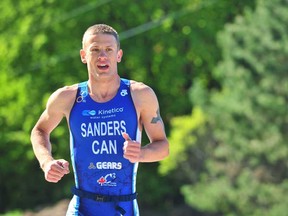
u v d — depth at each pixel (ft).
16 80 205.05
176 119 171.12
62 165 47.39
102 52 48.57
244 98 157.48
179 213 179.42
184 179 178.19
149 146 49.67
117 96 49.42
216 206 158.40
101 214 49.70
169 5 199.21
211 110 162.50
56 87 203.31
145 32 198.39
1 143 206.18
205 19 198.80
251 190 153.48
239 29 159.22
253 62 155.94
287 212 150.30
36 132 50.83
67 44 201.26
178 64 198.80
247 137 157.69
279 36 155.63
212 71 198.70
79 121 49.52
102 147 49.32
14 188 207.92
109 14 200.54
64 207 187.11
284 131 154.40
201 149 166.61
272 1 155.43
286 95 154.61
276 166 155.84
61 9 200.54
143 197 191.01
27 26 201.36
